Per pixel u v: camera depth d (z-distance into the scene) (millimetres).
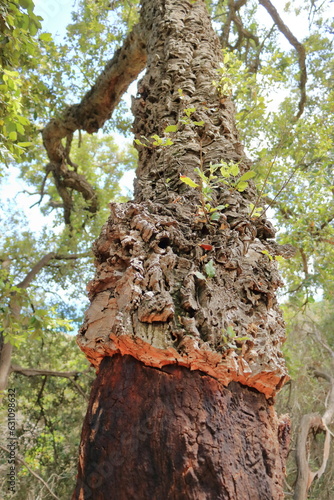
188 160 2631
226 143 2824
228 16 8977
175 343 1613
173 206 2221
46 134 9578
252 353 1735
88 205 11742
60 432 10891
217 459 1469
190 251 1992
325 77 8930
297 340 10570
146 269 1812
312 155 7543
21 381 11133
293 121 7293
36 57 6297
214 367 1615
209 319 1706
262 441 1648
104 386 1677
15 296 5133
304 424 8266
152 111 3303
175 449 1461
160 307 1618
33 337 4789
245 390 1733
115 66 7320
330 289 7793
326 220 6953
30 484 9633
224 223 2160
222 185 2449
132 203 2289
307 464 7672
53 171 11156
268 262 2145
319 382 10938
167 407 1536
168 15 4059
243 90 4926
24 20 3764
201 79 3381
